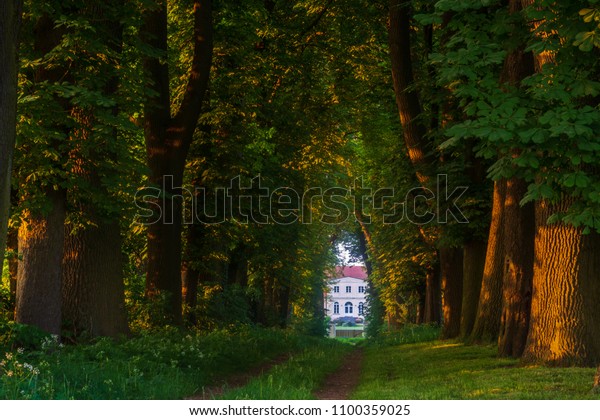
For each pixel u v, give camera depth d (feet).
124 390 35.94
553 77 35.88
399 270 122.42
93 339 52.54
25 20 50.47
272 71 91.25
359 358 82.99
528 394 34.06
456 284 83.97
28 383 32.19
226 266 102.12
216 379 49.90
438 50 73.97
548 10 35.68
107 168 51.42
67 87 45.88
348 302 522.06
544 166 36.96
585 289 44.68
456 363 54.54
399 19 76.54
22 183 47.65
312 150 108.17
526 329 53.88
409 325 122.52
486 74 36.86
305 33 93.30
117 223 56.70
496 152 37.47
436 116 80.33
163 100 67.87
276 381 43.21
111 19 52.01
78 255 54.39
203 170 81.51
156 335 58.18
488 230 73.77
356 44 90.94
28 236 48.75
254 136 85.46
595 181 35.96
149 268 69.10
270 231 101.14
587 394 33.73
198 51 68.23
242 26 77.71
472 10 39.19
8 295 56.54
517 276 54.49
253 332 85.71
